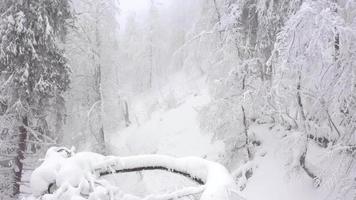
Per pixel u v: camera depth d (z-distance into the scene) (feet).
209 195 14.42
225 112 50.49
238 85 50.03
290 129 47.44
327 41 28.78
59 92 49.32
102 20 69.82
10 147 45.98
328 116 34.65
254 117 52.65
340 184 31.48
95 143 70.13
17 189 47.09
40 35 44.98
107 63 72.69
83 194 15.64
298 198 37.32
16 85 45.03
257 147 50.14
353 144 31.99
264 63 47.57
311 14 29.01
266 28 45.70
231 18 47.34
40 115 48.73
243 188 44.96
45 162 17.10
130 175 18.40
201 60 60.49
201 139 75.31
